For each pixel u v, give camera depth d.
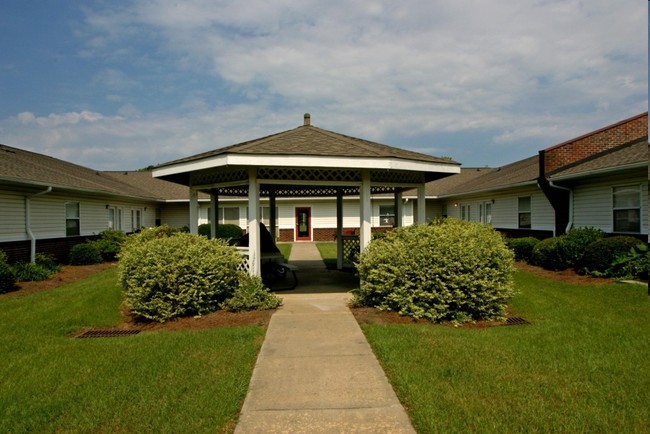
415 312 6.87
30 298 9.04
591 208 12.47
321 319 6.88
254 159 7.69
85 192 15.83
